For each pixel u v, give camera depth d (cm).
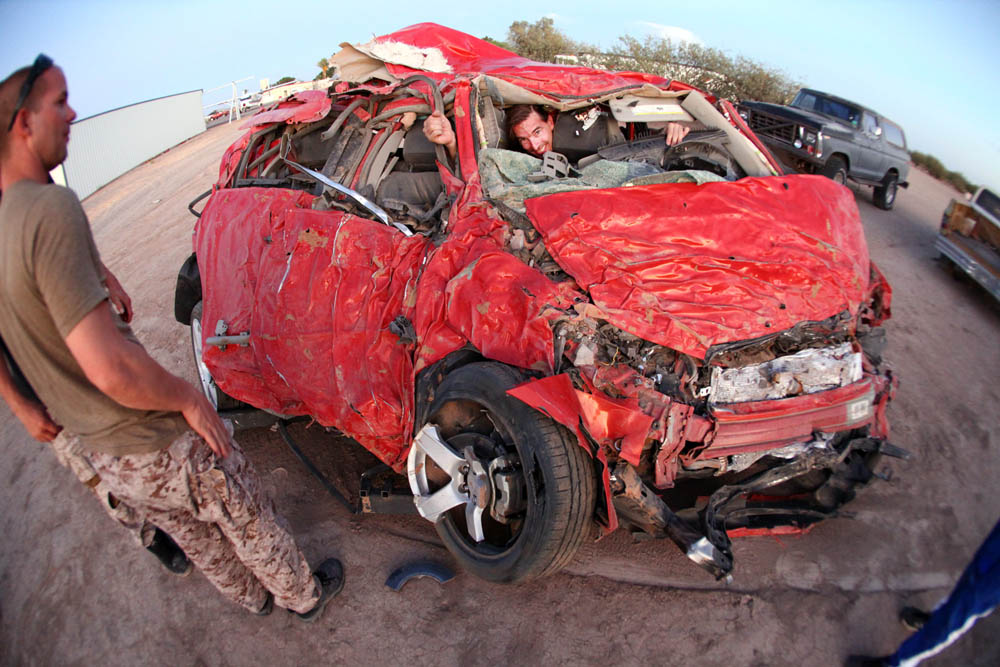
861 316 310
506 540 278
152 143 1684
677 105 425
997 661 250
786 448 261
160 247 780
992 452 396
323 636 266
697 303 270
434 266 296
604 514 239
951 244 724
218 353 353
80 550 322
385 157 381
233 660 259
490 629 265
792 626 264
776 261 291
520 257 296
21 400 198
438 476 281
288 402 343
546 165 350
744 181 323
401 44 471
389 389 298
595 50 1842
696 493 295
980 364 525
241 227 383
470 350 279
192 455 204
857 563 298
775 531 289
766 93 1731
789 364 267
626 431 231
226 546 238
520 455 239
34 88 167
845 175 1051
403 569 292
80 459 206
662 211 300
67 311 161
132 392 173
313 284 325
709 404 254
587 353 250
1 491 383
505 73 411
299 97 472
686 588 282
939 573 294
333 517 326
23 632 284
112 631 277
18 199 161
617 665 248
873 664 244
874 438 290
